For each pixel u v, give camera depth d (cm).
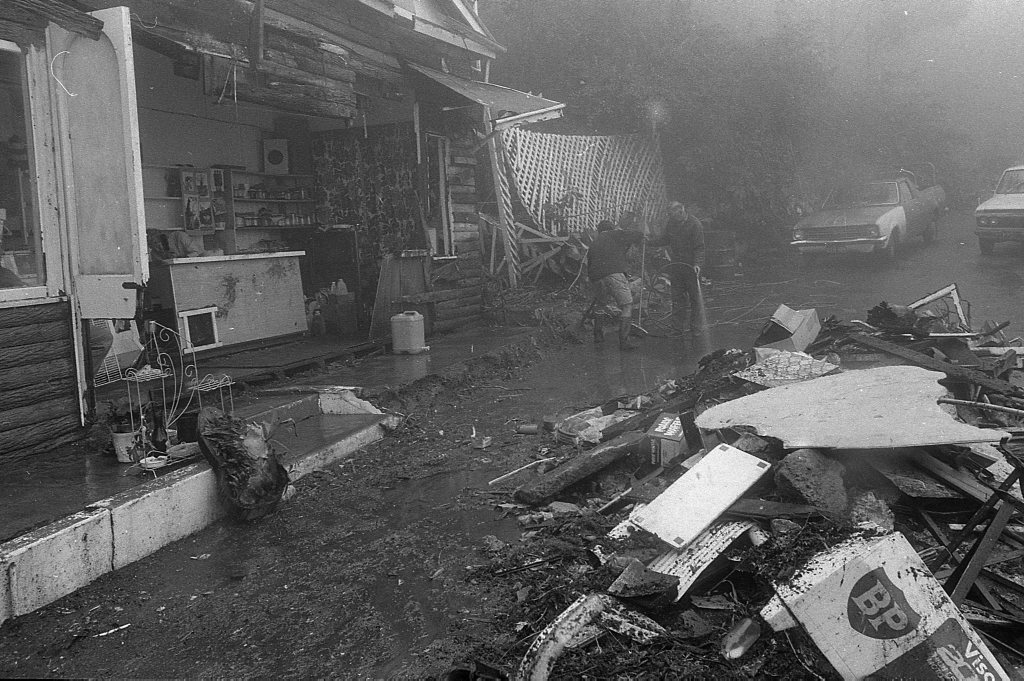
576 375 894
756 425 429
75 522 385
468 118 1216
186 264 814
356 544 436
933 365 582
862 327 689
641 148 1905
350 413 690
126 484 446
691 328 1105
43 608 363
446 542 432
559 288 1408
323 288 1112
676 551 349
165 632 343
